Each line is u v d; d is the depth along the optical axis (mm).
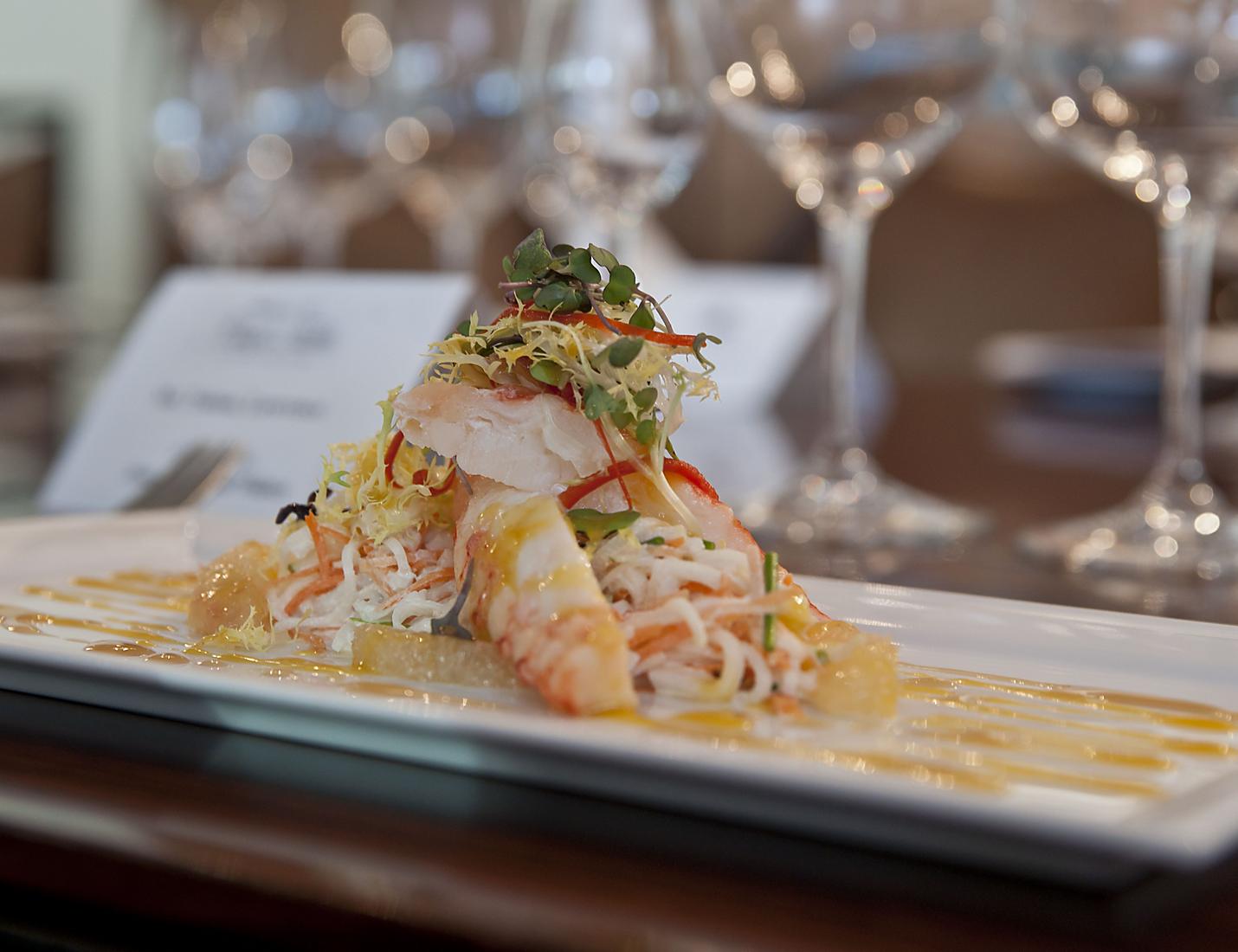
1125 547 806
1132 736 388
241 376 896
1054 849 285
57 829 318
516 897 287
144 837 314
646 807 333
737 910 282
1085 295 2697
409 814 330
